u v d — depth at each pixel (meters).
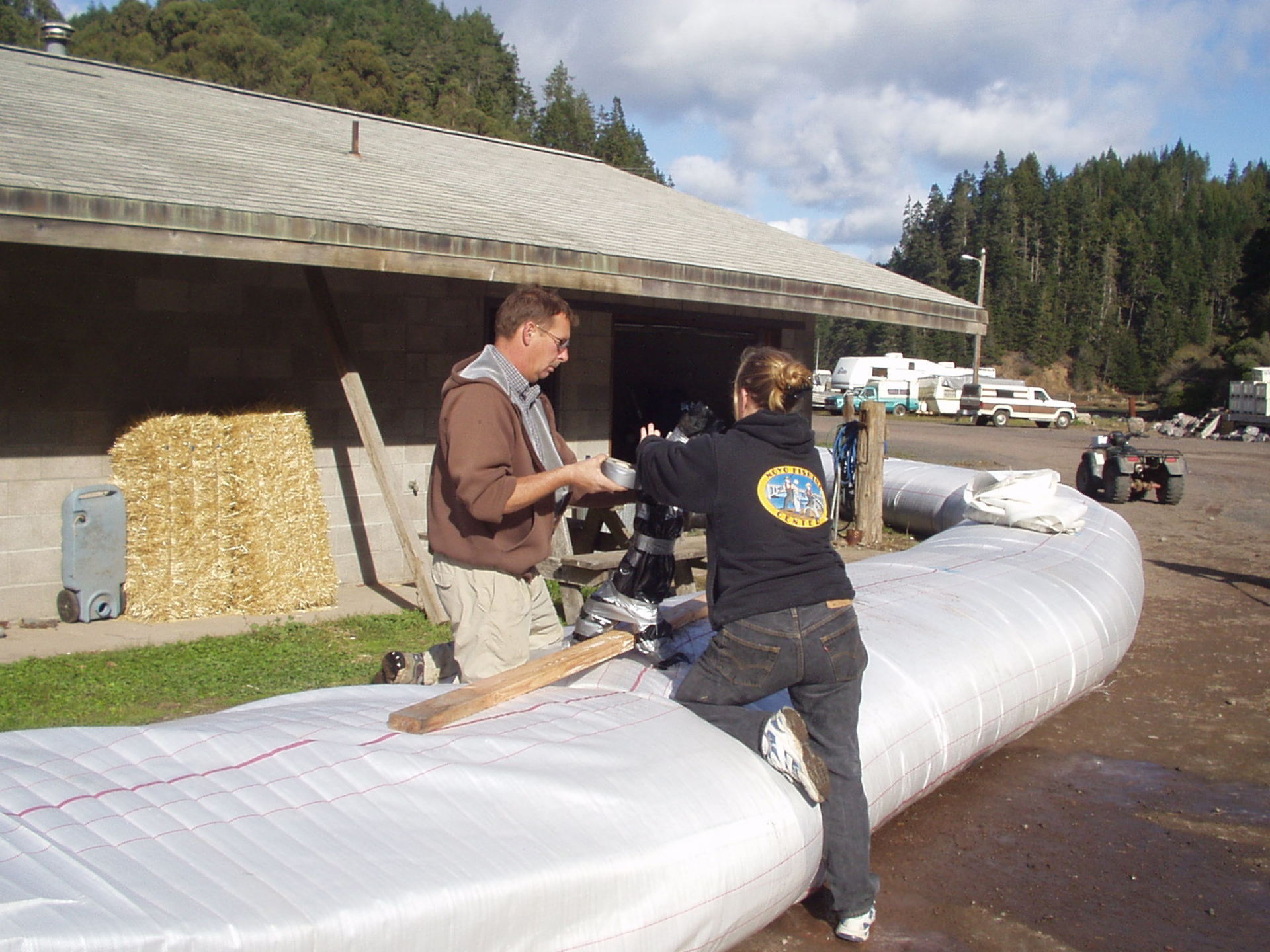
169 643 6.08
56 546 6.58
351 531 7.95
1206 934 3.32
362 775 2.46
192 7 56.22
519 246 6.91
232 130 8.72
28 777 2.32
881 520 10.62
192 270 7.06
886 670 3.90
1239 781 4.62
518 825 2.43
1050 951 3.19
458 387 3.13
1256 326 66.62
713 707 3.06
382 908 2.06
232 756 2.50
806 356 11.63
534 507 3.31
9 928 1.78
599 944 2.39
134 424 6.67
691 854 2.61
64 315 6.54
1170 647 6.93
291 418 7.17
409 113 58.19
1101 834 4.04
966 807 4.25
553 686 3.23
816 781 2.87
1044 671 4.73
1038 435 34.78
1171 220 133.88
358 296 7.85
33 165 5.44
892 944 3.19
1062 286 112.62
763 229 13.07
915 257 124.50
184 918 1.91
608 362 9.47
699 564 7.22
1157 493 15.95
